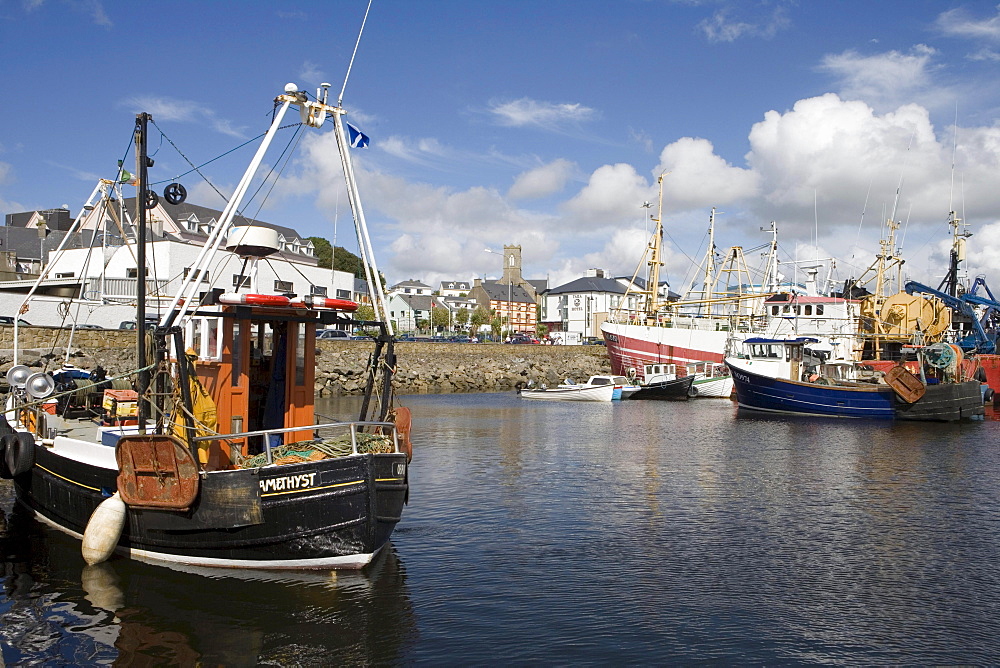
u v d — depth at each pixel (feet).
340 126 43.55
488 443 94.43
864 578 39.55
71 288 153.38
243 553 36.55
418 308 442.50
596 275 478.59
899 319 182.91
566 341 389.80
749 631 32.27
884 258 201.67
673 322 215.51
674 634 31.81
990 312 195.62
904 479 69.10
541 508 55.77
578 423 121.80
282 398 42.70
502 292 512.22
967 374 143.84
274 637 30.78
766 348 158.61
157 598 34.50
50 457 45.06
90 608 33.40
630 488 63.87
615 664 28.86
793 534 48.52
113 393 48.34
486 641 30.78
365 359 199.21
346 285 234.38
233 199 40.09
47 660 28.76
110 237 159.33
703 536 47.83
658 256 217.77
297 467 35.68
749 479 68.69
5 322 128.26
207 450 38.75
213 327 41.09
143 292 42.01
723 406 160.97
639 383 191.01
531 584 38.04
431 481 66.85
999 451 88.58
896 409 128.88
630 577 39.34
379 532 37.93
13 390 53.83
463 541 46.19
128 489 37.11
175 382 37.99
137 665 28.40
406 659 29.09
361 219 44.09
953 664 29.32
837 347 178.91
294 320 40.93
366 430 44.62
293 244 271.49
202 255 38.93
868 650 30.50
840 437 103.09
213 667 28.27
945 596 36.86
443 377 214.90
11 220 282.56
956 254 199.62
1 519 49.44
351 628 31.78
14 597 34.58
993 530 49.78
